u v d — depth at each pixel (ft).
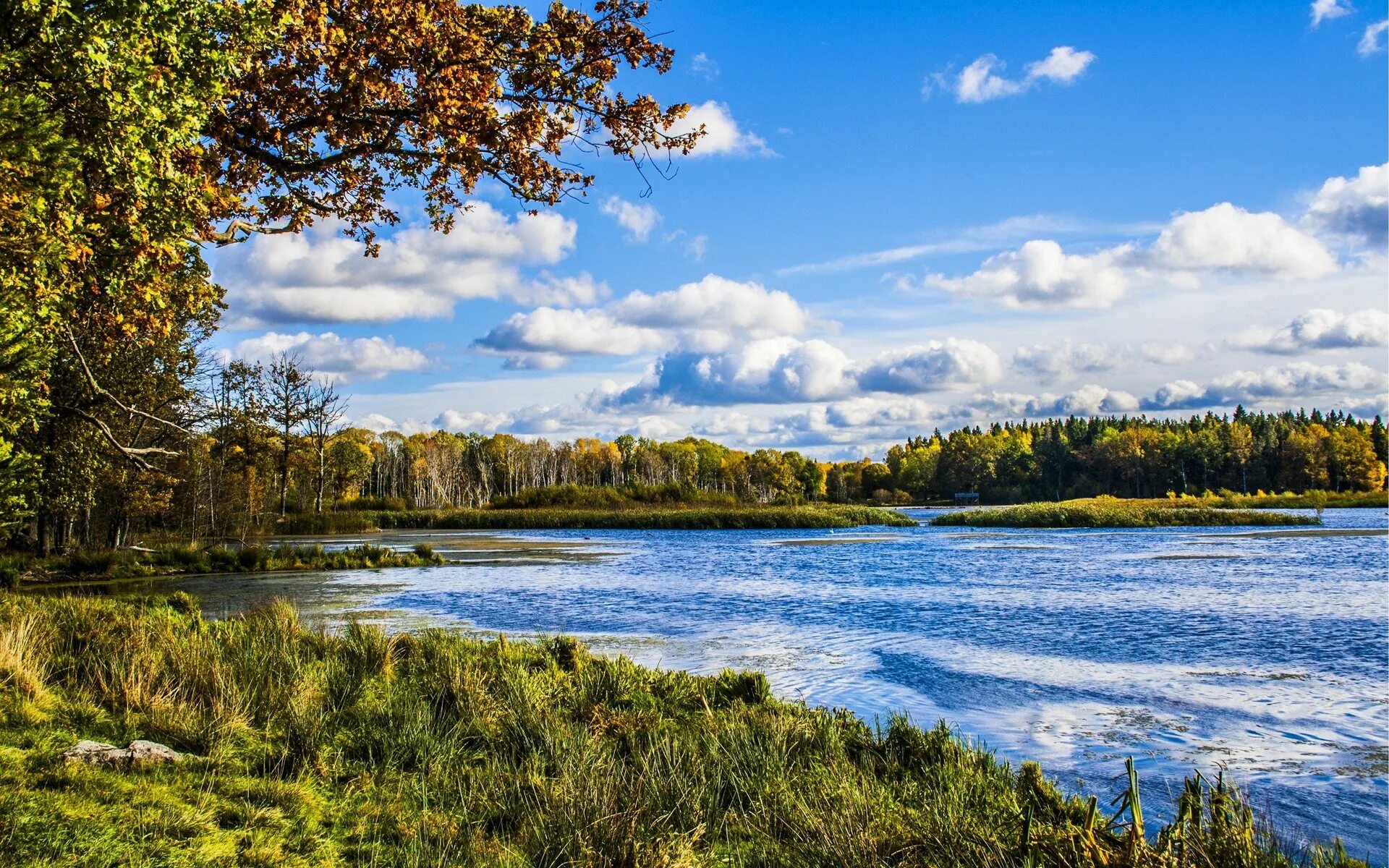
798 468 534.78
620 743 27.14
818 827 18.39
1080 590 80.23
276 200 32.86
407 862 16.16
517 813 19.83
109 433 36.04
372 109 30.30
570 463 506.89
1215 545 141.38
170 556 101.76
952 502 552.00
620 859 16.94
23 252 23.88
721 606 69.67
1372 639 52.95
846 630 57.26
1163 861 16.17
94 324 33.55
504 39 31.60
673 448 574.15
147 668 28.25
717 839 19.62
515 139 31.22
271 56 29.81
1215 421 617.21
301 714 25.52
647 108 33.32
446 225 36.01
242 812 18.06
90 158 24.32
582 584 87.97
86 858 14.43
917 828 18.76
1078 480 512.63
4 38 22.41
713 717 29.96
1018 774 26.00
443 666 34.68
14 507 44.70
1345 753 30.55
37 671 26.91
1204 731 33.50
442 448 441.68
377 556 112.16
